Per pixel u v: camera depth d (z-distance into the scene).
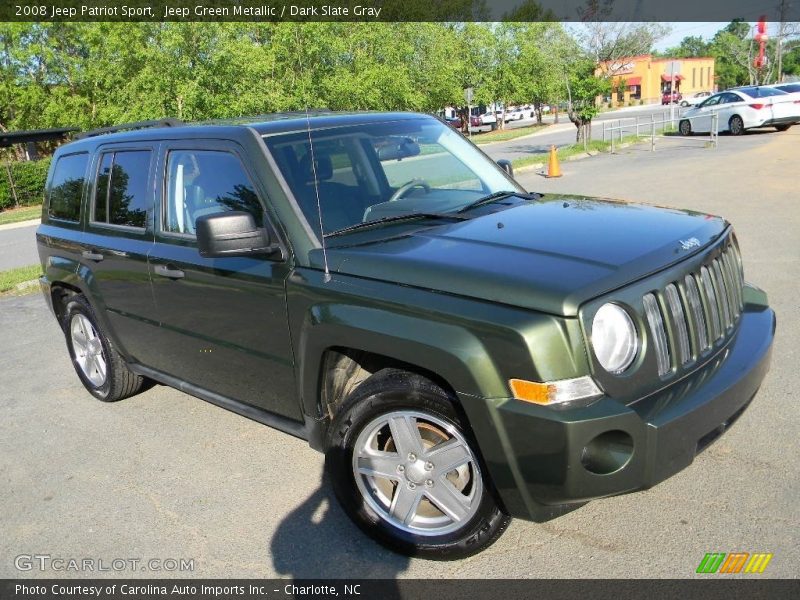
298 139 3.82
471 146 4.69
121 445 4.67
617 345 2.74
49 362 6.61
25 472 4.43
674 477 3.64
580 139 24.38
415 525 3.22
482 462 2.91
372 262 3.14
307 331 3.28
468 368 2.71
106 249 4.62
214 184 3.86
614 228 3.33
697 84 91.25
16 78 30.91
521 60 37.53
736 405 2.99
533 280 2.76
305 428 3.60
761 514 3.27
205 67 22.67
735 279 3.54
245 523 3.64
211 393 4.28
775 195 11.30
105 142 4.84
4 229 20.72
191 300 4.00
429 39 35.03
